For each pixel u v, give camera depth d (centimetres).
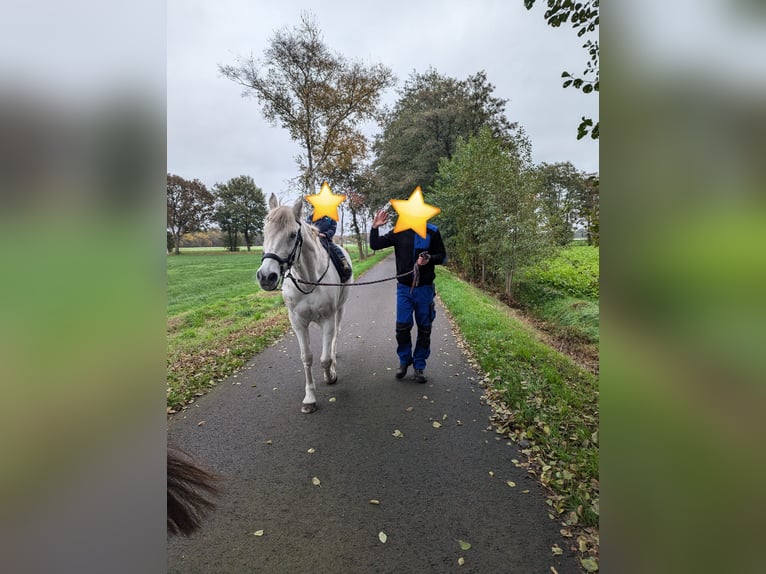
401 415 362
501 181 1231
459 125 2231
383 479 269
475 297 1055
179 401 400
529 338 645
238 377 471
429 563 200
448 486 260
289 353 563
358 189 2269
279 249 313
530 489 255
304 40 1283
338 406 384
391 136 2464
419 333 437
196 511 139
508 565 197
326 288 366
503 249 1266
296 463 289
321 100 1354
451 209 1543
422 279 421
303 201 339
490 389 420
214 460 295
